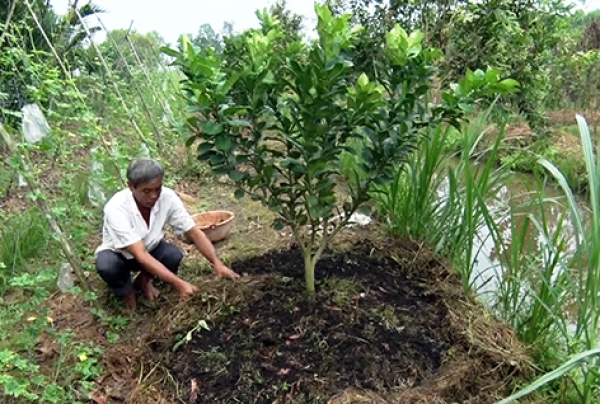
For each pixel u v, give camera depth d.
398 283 3.39
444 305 3.15
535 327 2.92
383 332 2.84
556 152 6.55
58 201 4.12
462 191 3.89
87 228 4.01
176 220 3.26
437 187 4.07
